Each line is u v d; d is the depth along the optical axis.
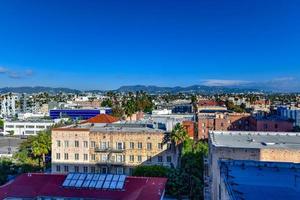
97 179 50.75
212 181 46.16
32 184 50.69
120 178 50.72
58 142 86.06
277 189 26.67
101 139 84.62
